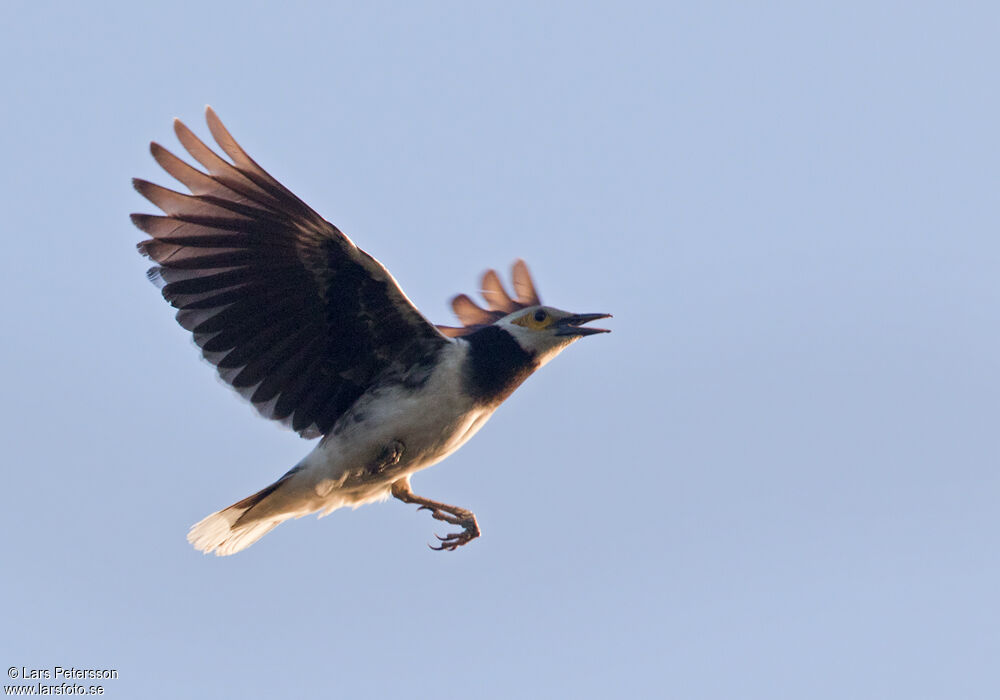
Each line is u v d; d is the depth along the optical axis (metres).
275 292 12.69
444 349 12.98
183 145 11.93
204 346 12.62
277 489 12.91
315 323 12.85
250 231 12.41
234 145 11.93
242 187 12.14
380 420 12.70
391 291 12.60
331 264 12.52
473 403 13.04
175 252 12.27
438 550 14.09
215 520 12.95
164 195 12.07
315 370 13.05
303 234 12.38
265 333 12.80
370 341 12.91
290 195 12.16
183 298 12.43
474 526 14.13
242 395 12.91
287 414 13.12
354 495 13.29
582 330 13.57
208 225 12.27
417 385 12.84
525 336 13.46
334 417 13.21
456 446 13.22
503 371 13.28
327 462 12.78
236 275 12.54
